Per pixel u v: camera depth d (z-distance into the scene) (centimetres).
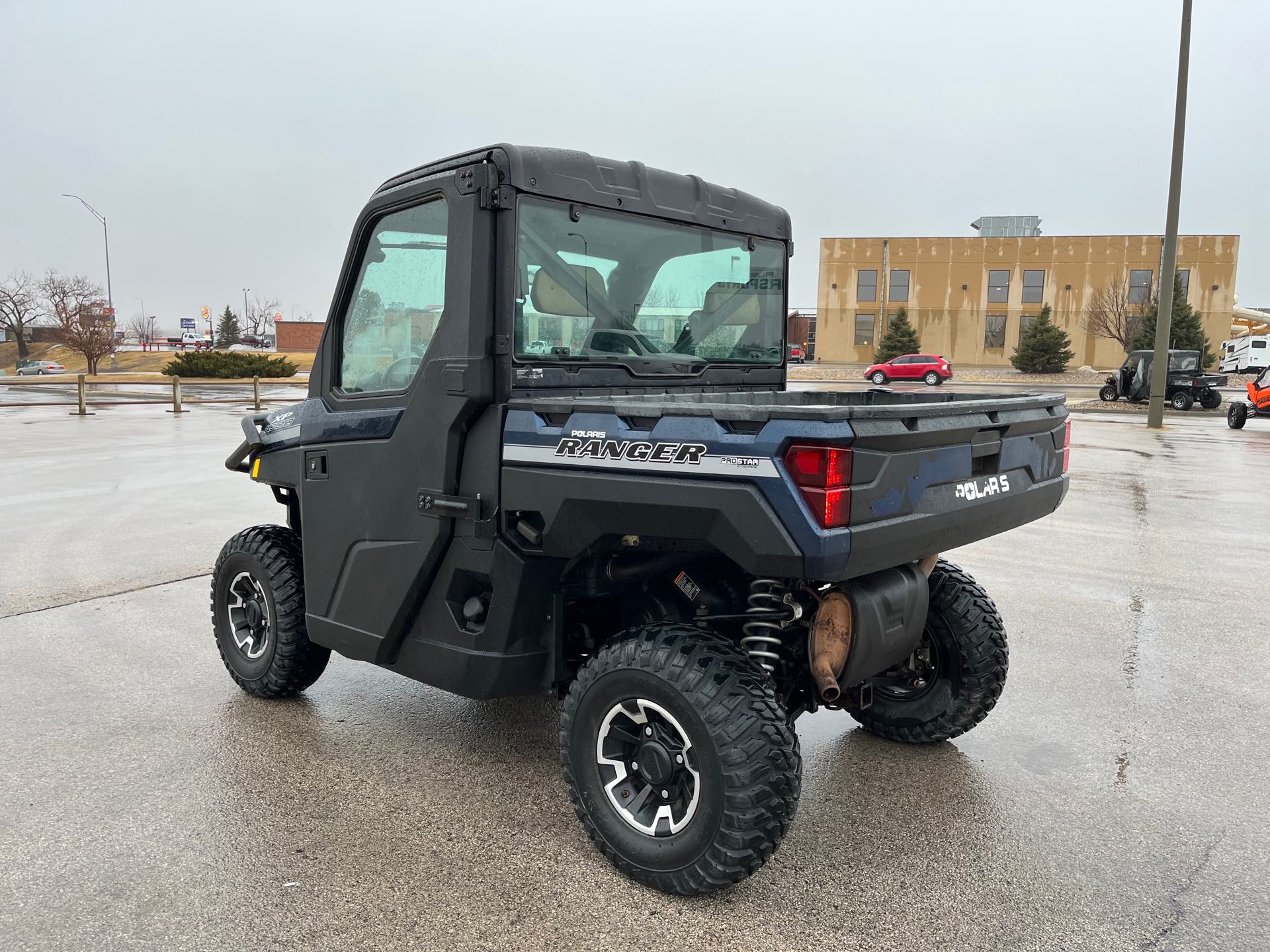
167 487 1110
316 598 389
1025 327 5241
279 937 258
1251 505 1027
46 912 270
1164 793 354
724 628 319
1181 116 1981
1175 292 4575
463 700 448
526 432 301
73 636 541
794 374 4709
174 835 315
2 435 1731
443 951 253
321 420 374
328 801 341
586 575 328
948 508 291
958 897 282
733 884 271
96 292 7762
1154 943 259
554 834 318
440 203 321
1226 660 510
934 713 388
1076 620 588
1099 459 1457
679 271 371
